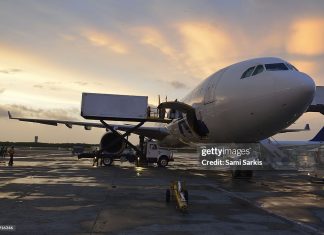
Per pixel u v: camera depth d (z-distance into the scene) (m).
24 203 10.35
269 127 16.97
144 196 12.10
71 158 45.78
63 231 7.23
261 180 19.48
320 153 25.34
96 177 18.83
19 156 51.50
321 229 7.87
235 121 17.88
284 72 16.09
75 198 11.42
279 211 9.91
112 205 10.27
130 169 26.53
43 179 17.11
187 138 25.52
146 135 33.97
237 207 10.46
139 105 30.30
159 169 27.44
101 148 31.45
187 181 18.06
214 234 7.25
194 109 22.52
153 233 7.23
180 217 8.84
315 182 18.62
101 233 7.14
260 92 16.22
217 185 16.42
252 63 17.70
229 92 17.95
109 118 30.33
